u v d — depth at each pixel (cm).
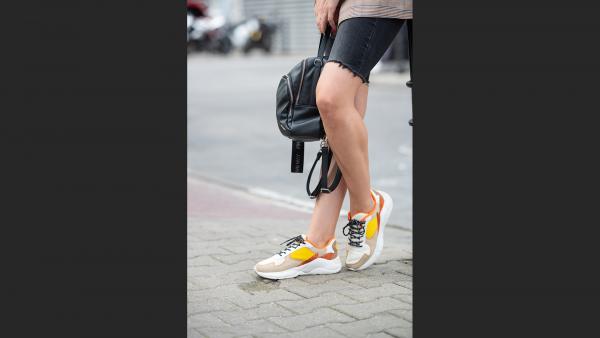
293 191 557
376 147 700
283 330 270
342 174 333
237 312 288
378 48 314
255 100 1072
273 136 796
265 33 2091
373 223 343
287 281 328
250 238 407
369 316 284
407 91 1085
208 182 588
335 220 340
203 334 264
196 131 827
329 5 320
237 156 693
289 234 418
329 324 275
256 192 552
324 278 333
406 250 382
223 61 1803
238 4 2336
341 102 311
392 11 310
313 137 327
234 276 335
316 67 326
